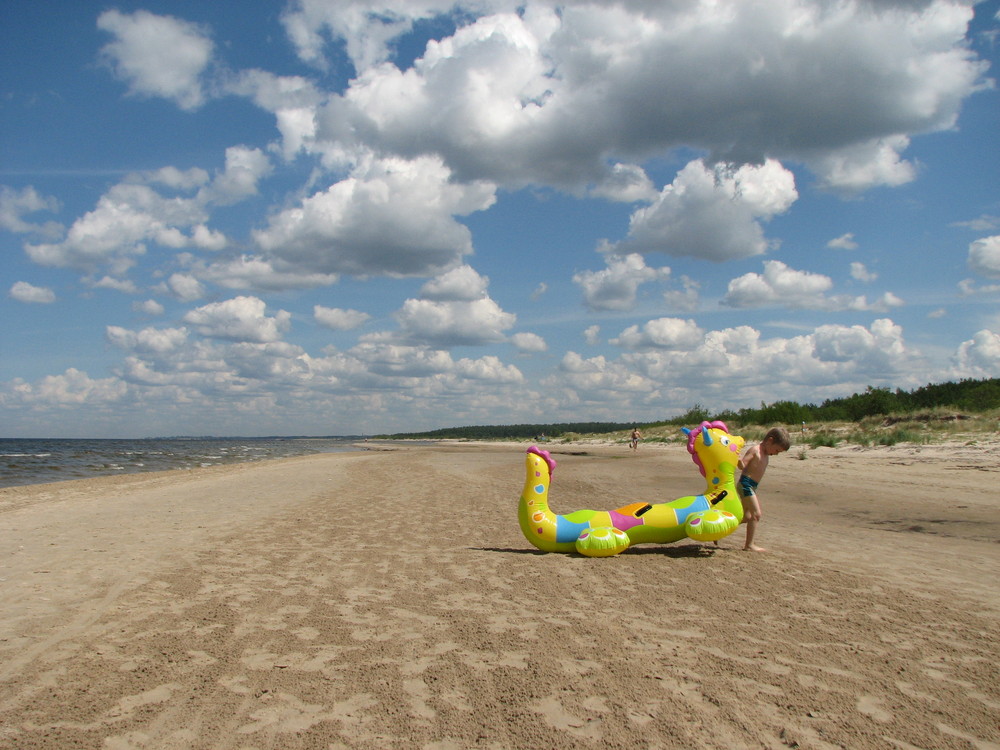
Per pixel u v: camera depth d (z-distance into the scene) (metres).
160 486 18.61
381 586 6.19
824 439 25.69
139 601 5.70
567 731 3.19
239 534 9.44
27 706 3.56
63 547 8.38
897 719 3.33
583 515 7.87
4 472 30.14
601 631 4.75
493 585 6.20
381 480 20.08
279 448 89.00
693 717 3.34
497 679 3.85
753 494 7.79
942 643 4.51
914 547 8.19
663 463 25.80
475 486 17.45
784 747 3.04
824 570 6.77
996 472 15.27
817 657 4.23
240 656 4.30
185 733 3.22
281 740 3.14
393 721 3.33
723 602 5.56
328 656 4.29
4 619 5.20
